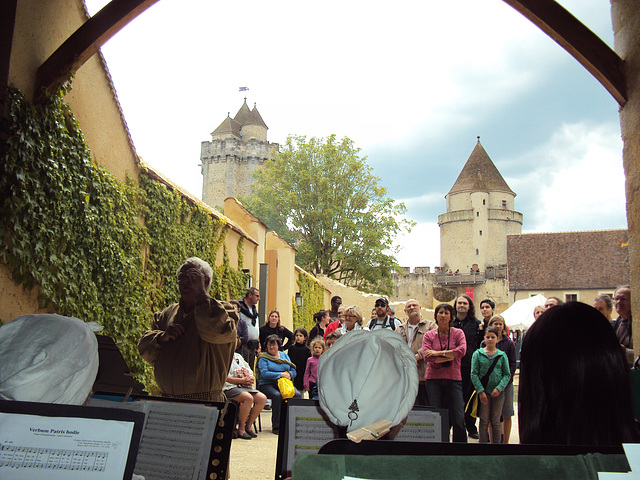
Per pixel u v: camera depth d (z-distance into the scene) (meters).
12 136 4.49
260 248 14.37
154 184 7.53
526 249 51.97
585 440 1.54
